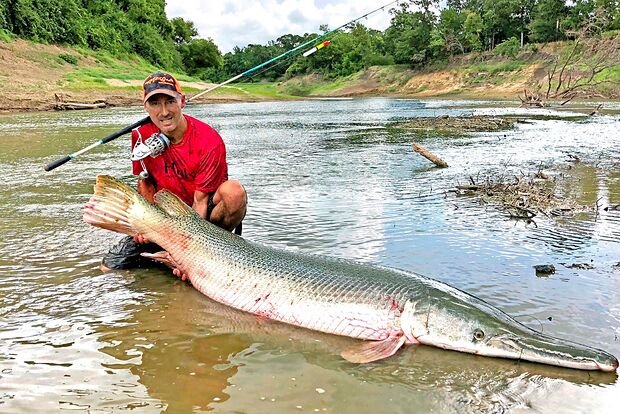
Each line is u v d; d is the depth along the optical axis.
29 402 1.36
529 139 6.84
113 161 5.04
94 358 1.58
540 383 1.48
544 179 3.94
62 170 4.50
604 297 1.93
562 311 1.83
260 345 1.69
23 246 2.51
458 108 15.84
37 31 20.50
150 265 2.34
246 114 14.16
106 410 1.33
